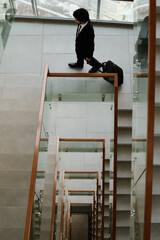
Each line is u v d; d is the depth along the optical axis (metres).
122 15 7.90
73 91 6.53
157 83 3.13
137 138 3.47
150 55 2.76
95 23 8.15
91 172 11.32
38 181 4.72
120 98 6.71
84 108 10.84
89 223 17.05
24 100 6.52
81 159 11.62
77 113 10.78
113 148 5.99
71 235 18.19
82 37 6.26
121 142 6.20
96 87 6.46
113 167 5.94
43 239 7.20
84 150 8.85
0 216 4.21
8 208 4.30
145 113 2.93
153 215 3.22
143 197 2.91
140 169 3.18
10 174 4.77
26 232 3.70
